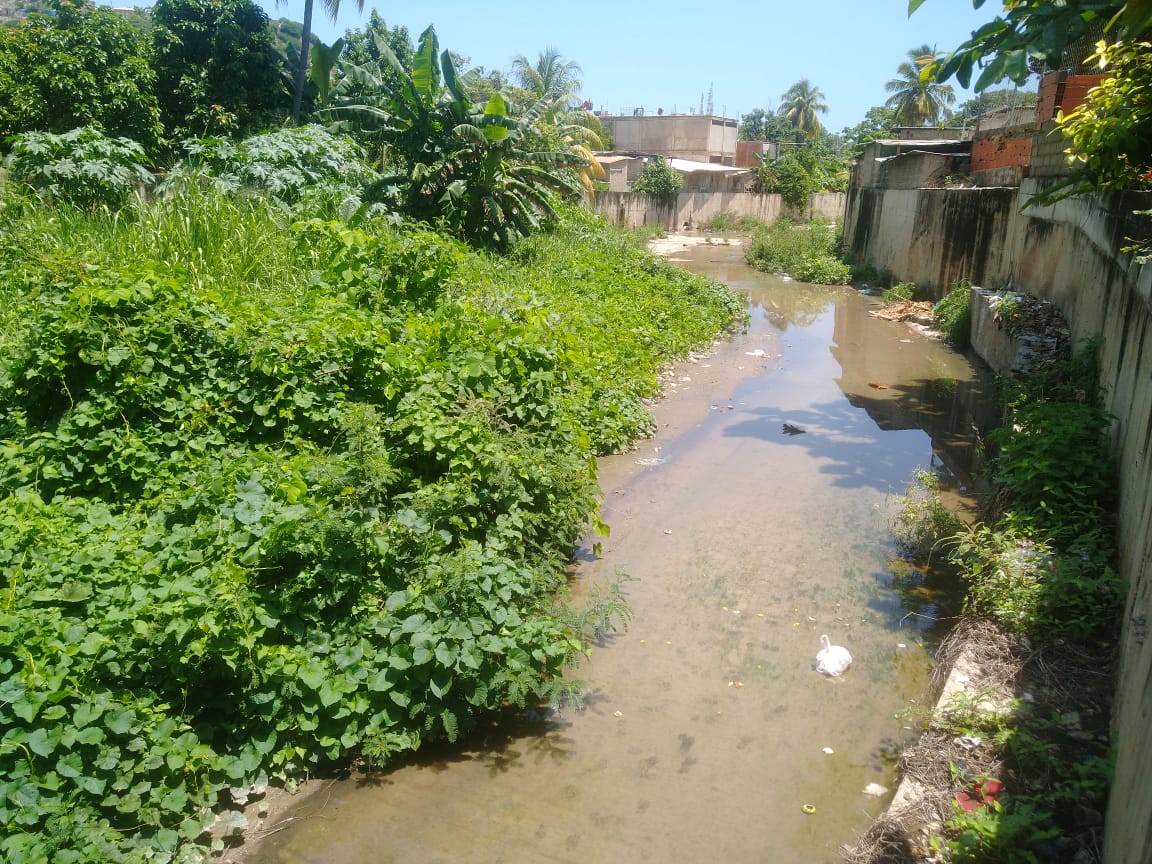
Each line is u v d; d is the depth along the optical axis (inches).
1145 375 199.6
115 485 191.0
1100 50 231.6
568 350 302.5
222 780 141.9
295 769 149.6
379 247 303.0
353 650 155.0
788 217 1453.0
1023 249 464.1
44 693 124.0
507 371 248.1
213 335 217.8
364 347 225.8
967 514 259.4
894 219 784.3
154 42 698.8
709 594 215.6
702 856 135.7
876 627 201.2
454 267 328.8
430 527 181.2
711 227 1444.4
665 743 162.2
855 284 838.5
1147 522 155.3
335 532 163.0
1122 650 156.0
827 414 372.2
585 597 211.3
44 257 270.5
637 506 268.4
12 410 203.9
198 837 135.0
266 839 137.2
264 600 155.1
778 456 315.9
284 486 174.6
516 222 527.8
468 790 149.4
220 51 717.3
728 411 374.6
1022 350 349.1
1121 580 179.3
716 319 552.1
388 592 170.6
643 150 2106.3
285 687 146.6
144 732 134.2
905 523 245.1
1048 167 418.6
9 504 172.1
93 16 607.8
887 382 430.3
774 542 244.2
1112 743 139.9
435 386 230.1
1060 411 252.7
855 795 148.9
